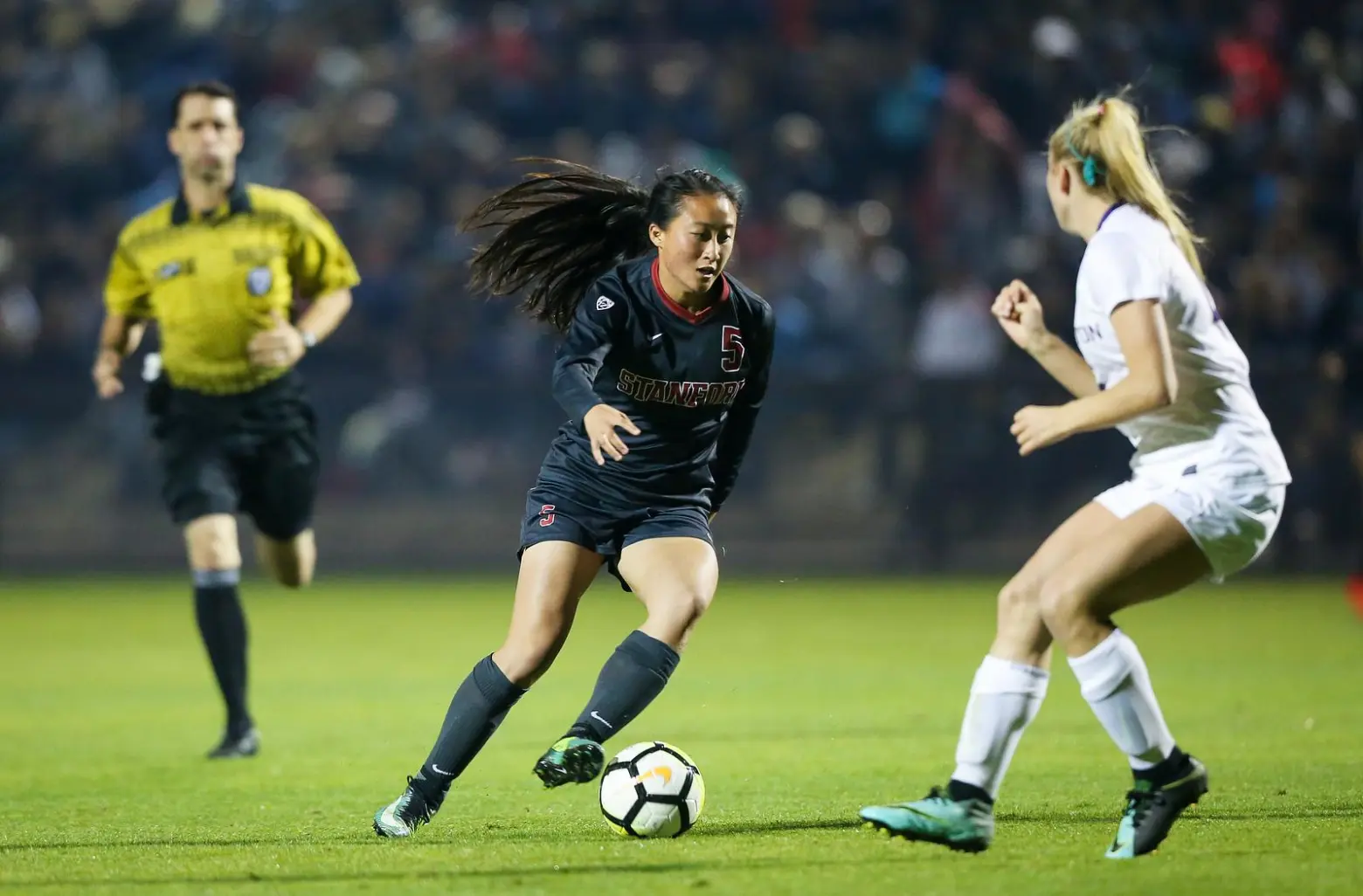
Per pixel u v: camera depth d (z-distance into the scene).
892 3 76.06
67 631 47.88
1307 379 58.12
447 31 78.75
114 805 21.44
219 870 16.52
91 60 78.25
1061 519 61.09
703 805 20.61
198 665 40.41
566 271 20.95
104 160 75.31
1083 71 68.75
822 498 63.88
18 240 72.75
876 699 32.66
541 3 78.56
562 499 19.05
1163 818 16.45
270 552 30.50
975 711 16.55
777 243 68.56
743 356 19.16
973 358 62.41
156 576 66.38
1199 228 65.25
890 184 70.62
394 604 55.62
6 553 67.19
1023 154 68.00
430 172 71.69
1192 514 16.25
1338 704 30.89
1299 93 68.19
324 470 66.81
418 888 15.36
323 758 25.92
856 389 63.25
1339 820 18.72
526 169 72.00
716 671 37.53
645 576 18.56
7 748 27.41
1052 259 63.97
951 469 62.12
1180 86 68.69
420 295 67.56
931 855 16.78
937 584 60.56
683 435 19.19
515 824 19.48
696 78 73.94
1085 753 25.25
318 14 80.06
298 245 29.06
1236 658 38.84
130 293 29.34
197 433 28.23
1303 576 59.19
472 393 66.19
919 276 67.12
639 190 20.67
